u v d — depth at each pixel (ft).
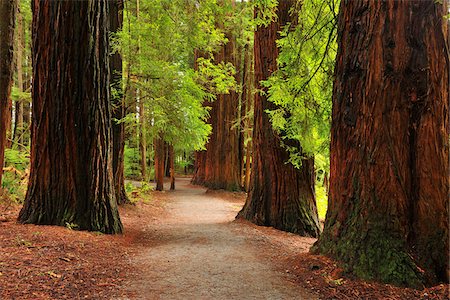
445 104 15.40
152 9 36.88
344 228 16.66
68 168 23.18
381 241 14.96
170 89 36.40
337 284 14.37
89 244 19.99
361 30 16.37
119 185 40.11
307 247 24.79
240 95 67.97
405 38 15.34
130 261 18.11
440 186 14.98
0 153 29.43
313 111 24.14
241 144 72.54
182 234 27.27
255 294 13.71
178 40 39.22
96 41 23.94
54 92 23.00
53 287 13.03
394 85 15.38
